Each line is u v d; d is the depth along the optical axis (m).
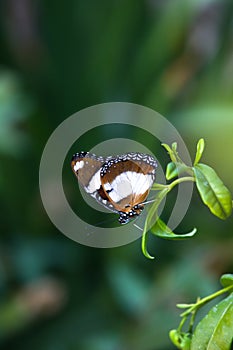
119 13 3.40
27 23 3.68
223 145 2.87
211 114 2.98
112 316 2.84
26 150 3.22
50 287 2.96
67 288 2.97
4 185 3.15
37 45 3.55
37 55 3.53
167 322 2.67
